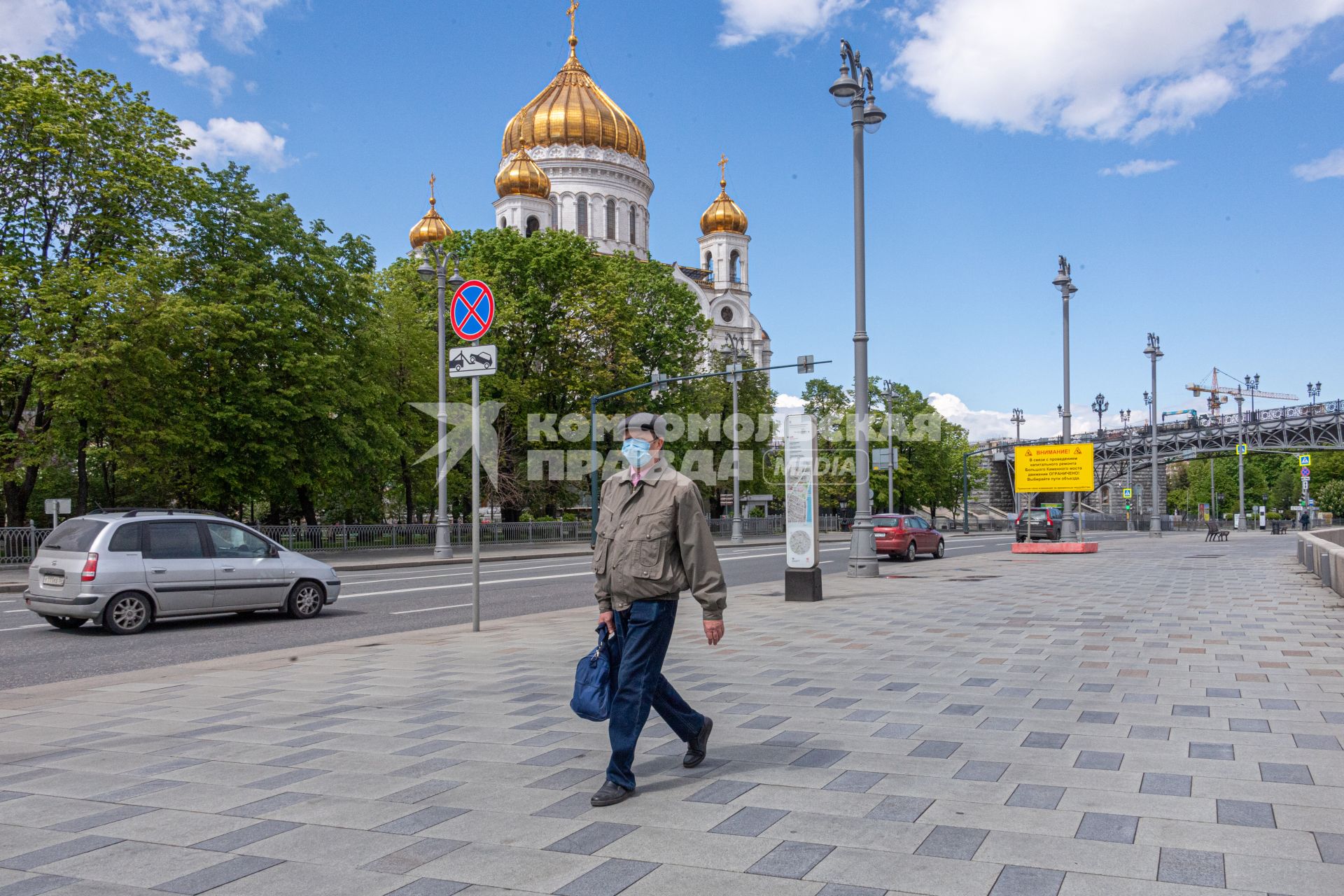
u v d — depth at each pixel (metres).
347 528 35.31
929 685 7.53
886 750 5.48
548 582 22.02
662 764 5.28
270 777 5.14
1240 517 75.56
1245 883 3.46
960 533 70.00
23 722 6.80
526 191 77.12
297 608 14.73
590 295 46.53
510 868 3.73
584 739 5.95
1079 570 22.56
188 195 31.45
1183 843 3.89
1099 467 86.56
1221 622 11.68
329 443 34.72
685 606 14.58
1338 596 15.12
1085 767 5.05
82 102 30.02
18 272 27.28
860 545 19.77
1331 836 3.95
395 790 4.84
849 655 9.16
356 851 3.95
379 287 45.12
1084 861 3.70
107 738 6.21
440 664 9.23
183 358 30.56
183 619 14.81
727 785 4.84
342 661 9.60
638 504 4.79
